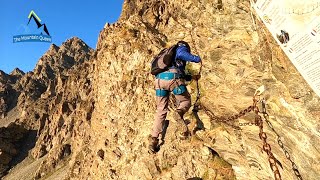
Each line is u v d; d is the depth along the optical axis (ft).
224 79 42.19
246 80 36.76
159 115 22.68
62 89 571.28
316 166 26.84
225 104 42.16
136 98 123.13
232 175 54.08
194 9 77.36
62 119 482.28
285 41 23.00
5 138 528.22
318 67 20.48
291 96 26.27
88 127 261.03
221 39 42.93
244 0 37.70
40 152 481.46
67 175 221.46
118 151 125.29
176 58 21.91
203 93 48.62
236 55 39.34
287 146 30.12
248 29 37.50
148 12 148.66
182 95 22.43
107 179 121.80
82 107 315.58
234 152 49.73
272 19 23.66
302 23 20.29
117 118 139.23
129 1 204.64
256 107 25.98
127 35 148.56
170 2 119.65
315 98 24.17
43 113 564.71
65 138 439.22
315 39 19.65
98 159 143.43
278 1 21.89
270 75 30.14
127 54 142.10
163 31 131.44
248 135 40.09
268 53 29.76
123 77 142.31
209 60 46.47
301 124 26.61
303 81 24.72
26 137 554.05
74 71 583.17
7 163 497.87
